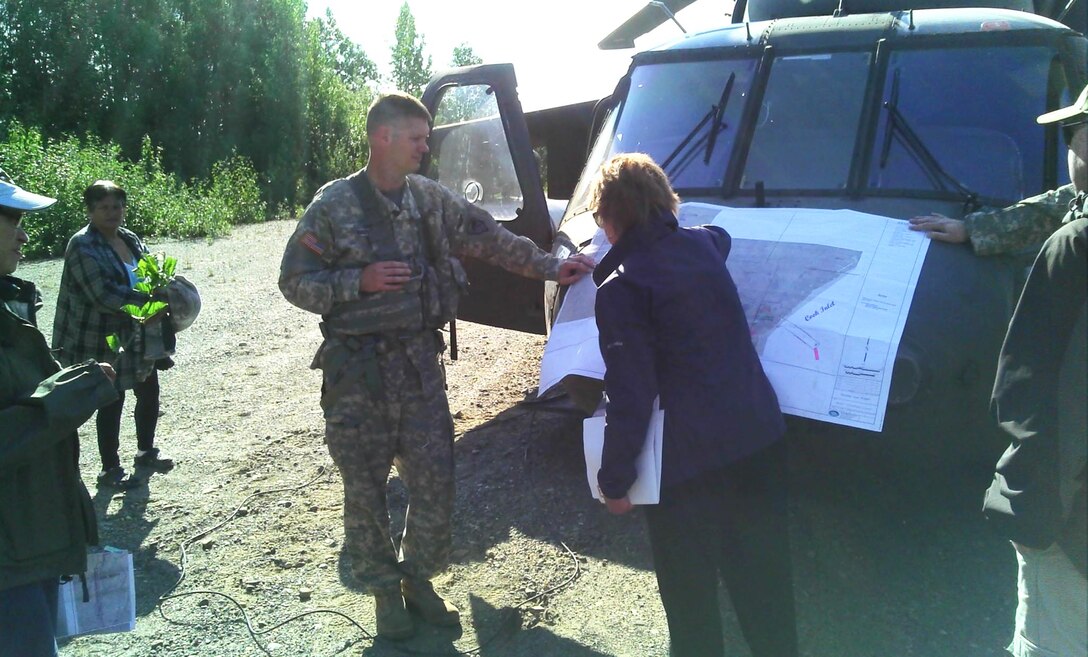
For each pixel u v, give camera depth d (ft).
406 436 11.19
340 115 114.73
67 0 97.30
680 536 8.85
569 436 18.25
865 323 10.47
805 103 13.80
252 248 56.34
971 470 11.35
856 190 12.74
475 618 12.01
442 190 11.48
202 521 15.35
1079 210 7.38
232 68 103.50
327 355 10.91
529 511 14.96
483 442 18.34
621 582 12.60
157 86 101.50
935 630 11.02
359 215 10.73
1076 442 7.14
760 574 9.04
